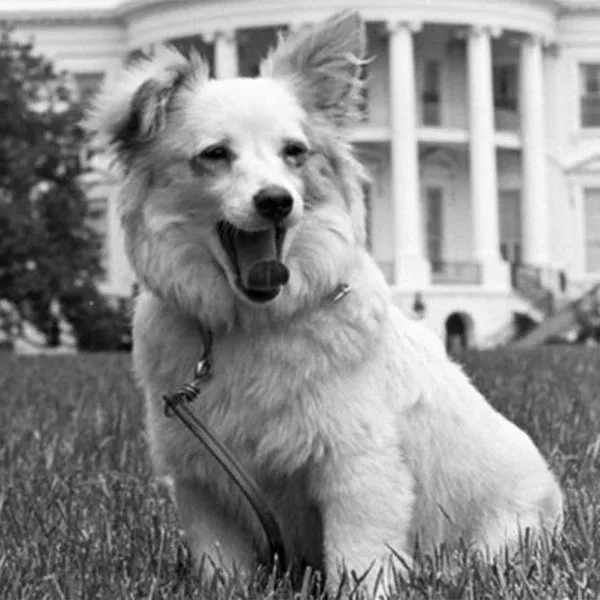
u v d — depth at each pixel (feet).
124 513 33.04
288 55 27.04
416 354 27.02
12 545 30.22
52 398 59.98
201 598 25.26
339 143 26.81
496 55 271.90
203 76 26.71
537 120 263.08
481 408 28.27
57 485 36.65
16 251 163.22
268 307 25.25
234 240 25.49
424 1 248.11
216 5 243.60
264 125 25.89
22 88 166.81
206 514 26.91
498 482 28.14
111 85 26.48
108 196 245.45
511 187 271.08
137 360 26.71
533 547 27.25
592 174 277.23
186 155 25.81
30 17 268.00
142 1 252.21
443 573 26.17
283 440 25.43
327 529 25.84
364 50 27.07
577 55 275.59
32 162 162.91
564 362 79.87
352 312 25.67
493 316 239.50
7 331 177.47
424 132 253.65
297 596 25.32
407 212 247.29
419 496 26.91
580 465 38.14
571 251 276.62
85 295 170.30
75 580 26.71
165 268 25.82
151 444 27.12
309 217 25.86
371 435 25.57
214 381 25.55
